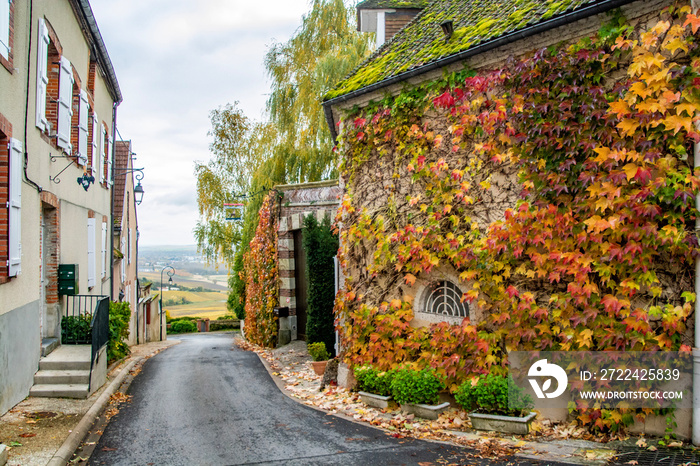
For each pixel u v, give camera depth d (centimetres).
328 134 1722
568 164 574
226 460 532
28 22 752
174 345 1994
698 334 511
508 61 634
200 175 2769
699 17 489
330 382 879
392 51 880
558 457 507
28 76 754
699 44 501
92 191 1180
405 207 768
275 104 1836
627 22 546
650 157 521
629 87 538
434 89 726
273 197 1520
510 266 641
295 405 776
